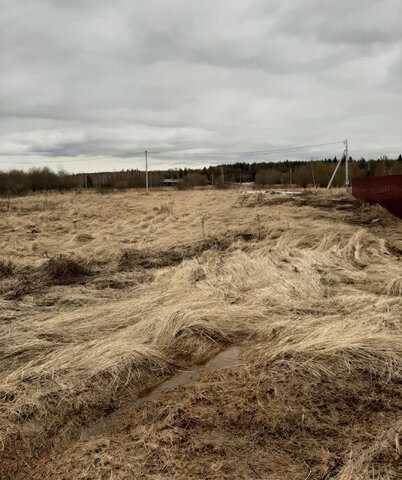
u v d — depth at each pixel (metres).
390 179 14.77
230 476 2.49
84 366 3.92
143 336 4.65
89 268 8.43
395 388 3.42
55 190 41.50
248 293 6.17
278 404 3.23
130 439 2.91
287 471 2.53
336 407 3.19
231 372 3.82
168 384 3.80
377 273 7.18
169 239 11.72
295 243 10.02
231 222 14.43
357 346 3.97
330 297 5.92
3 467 2.75
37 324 5.11
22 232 14.35
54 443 3.00
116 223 16.33
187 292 6.25
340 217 14.59
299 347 4.08
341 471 2.47
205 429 2.96
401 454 2.57
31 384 3.61
